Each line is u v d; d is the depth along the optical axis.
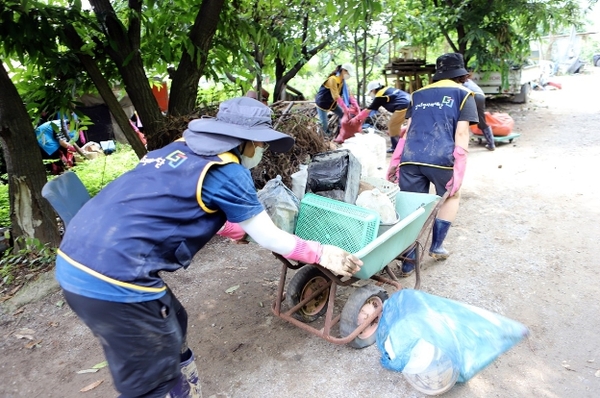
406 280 3.99
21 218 4.63
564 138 8.23
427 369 2.59
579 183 5.94
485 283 3.87
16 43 4.14
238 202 2.00
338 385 2.87
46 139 8.27
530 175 6.44
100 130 10.77
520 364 2.93
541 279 3.88
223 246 4.98
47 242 4.72
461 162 3.81
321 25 9.33
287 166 5.34
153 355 1.97
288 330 3.45
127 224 1.85
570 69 20.16
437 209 3.53
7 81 4.31
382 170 4.91
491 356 2.43
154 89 9.94
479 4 10.80
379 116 10.14
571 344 3.09
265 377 2.99
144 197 1.89
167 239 1.90
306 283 3.39
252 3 7.18
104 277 1.80
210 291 4.09
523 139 8.51
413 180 4.01
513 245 4.50
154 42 5.31
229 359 3.18
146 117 5.21
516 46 11.22
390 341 2.51
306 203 3.03
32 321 3.88
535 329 3.26
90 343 3.52
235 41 5.94
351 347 3.17
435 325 2.44
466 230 4.90
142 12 5.24
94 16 4.61
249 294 3.99
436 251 4.17
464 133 3.80
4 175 7.78
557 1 10.83
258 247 4.90
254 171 5.30
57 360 3.36
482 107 6.39
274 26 8.02
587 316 3.36
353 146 4.74
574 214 5.04
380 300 3.12
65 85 5.17
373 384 2.86
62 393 3.01
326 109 8.28
